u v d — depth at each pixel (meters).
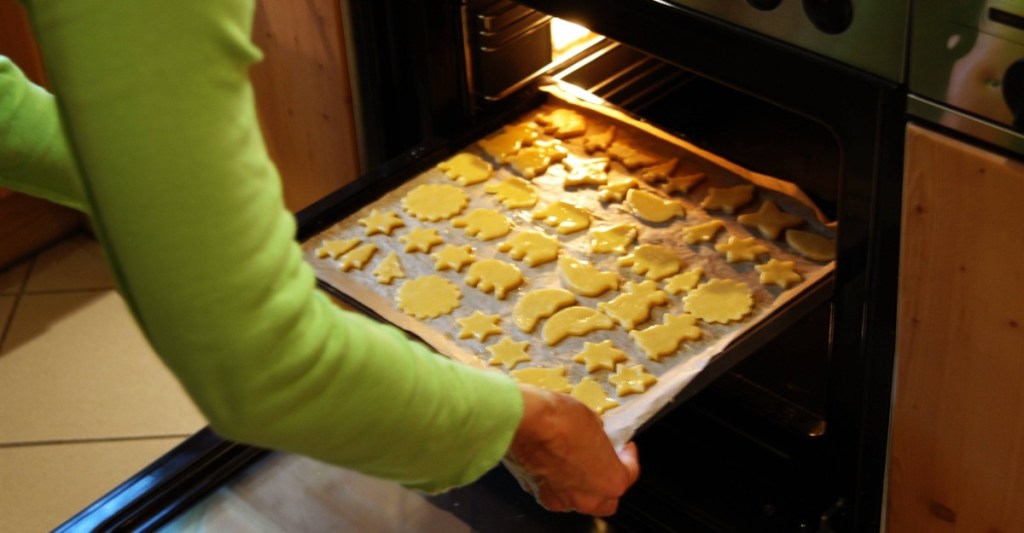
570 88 1.39
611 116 1.36
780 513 1.12
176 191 0.39
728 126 1.41
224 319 0.41
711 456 1.18
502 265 1.19
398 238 1.24
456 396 0.52
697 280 1.16
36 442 1.66
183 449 1.23
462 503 1.19
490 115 1.36
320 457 0.48
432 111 1.29
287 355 0.43
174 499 1.19
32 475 1.62
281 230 0.43
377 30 1.24
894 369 0.95
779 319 1.07
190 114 0.38
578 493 0.68
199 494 1.20
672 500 1.15
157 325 0.41
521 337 1.12
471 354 1.10
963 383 0.91
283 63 1.37
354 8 1.22
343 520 1.18
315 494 1.21
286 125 1.45
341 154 1.40
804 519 1.11
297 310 0.43
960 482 0.97
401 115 1.33
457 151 1.34
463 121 1.33
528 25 1.31
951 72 0.77
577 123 1.37
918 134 0.81
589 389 1.05
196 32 0.38
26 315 1.87
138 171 0.38
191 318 0.41
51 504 1.58
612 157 1.33
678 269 1.17
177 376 0.43
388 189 1.30
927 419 0.96
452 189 1.29
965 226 0.83
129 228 0.39
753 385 1.16
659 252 1.20
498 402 0.55
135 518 1.17
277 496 1.20
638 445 1.20
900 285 0.90
